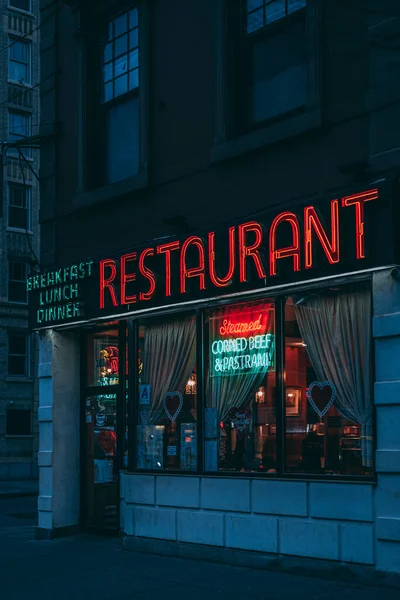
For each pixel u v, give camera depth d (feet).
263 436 34.40
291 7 35.55
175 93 39.86
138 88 42.14
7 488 94.89
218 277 35.17
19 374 116.78
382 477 29.22
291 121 33.76
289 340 33.91
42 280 44.83
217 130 37.14
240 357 35.83
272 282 33.30
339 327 32.14
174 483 37.42
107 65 44.83
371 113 31.07
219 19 37.50
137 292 39.17
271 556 32.83
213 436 36.50
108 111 44.65
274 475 33.24
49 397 44.70
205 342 37.42
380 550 29.04
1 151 59.62
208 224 37.45
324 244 31.14
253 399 35.04
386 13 30.83
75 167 45.37
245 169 36.04
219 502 35.27
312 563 31.22
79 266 42.34
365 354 31.17
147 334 40.60
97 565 34.94
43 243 47.14
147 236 40.63
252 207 35.53
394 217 29.25
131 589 29.78
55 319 43.83
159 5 41.09
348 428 31.35
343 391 31.71
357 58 31.96
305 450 32.71
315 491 31.50
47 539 43.50
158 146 40.52
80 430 45.27
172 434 38.52
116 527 42.45
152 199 40.60
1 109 117.50
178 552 36.60
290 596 27.84
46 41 47.93
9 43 119.55
